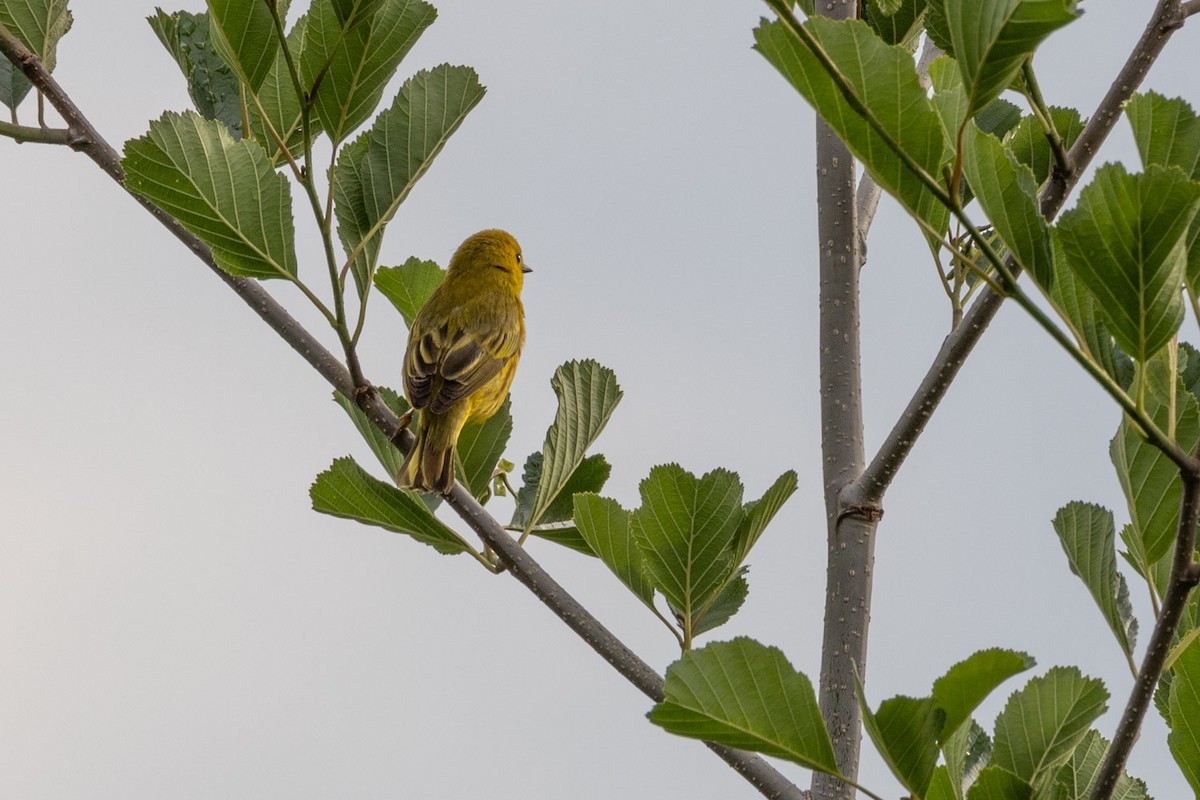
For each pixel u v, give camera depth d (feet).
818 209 29.22
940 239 15.67
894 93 14.96
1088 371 15.29
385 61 25.91
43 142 28.17
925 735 17.65
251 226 26.08
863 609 25.90
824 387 28.09
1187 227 14.98
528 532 29.48
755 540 27.32
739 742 18.42
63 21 28.73
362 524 28.32
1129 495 20.44
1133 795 23.53
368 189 27.96
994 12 14.07
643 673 26.30
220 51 25.70
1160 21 24.02
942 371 25.26
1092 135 24.03
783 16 14.85
